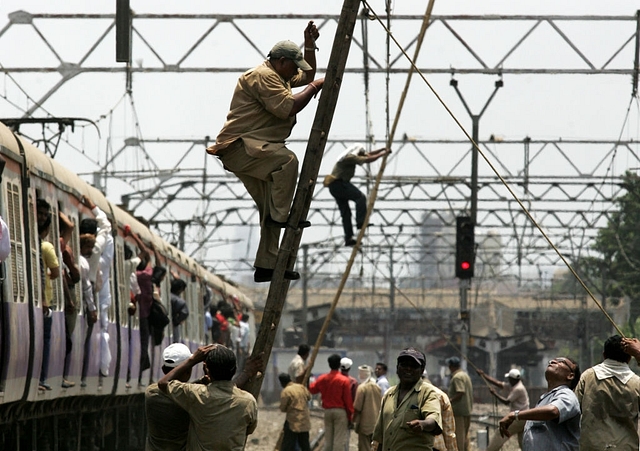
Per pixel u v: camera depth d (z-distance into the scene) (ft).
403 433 85.92
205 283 266.16
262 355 71.97
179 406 71.97
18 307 101.19
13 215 103.40
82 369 131.13
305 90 71.31
